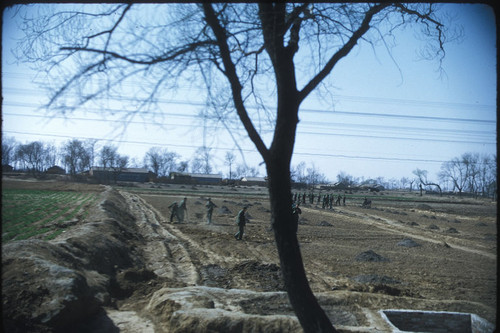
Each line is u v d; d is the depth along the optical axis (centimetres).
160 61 432
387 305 777
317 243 1881
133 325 678
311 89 468
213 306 729
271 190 450
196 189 7281
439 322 719
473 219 3862
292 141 452
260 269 1173
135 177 8212
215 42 462
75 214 2128
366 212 4219
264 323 600
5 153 3716
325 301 770
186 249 1515
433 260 1526
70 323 629
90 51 416
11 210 1927
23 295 612
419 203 6253
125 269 1112
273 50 452
